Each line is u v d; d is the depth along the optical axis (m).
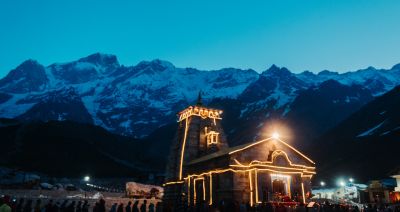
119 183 86.94
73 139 114.31
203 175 44.16
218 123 57.12
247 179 39.75
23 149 100.06
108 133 140.50
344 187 69.19
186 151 52.41
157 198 58.72
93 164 104.31
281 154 40.78
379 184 63.72
